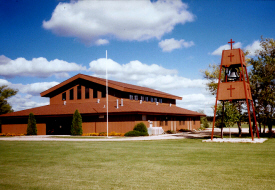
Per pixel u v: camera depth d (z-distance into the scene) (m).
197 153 13.98
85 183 7.84
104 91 36.09
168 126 38.34
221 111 24.77
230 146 17.48
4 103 53.62
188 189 7.00
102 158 12.67
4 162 11.80
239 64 22.06
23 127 37.19
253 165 10.30
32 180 8.32
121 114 30.66
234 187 7.12
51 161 11.96
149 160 11.85
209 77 33.56
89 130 33.41
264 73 27.22
